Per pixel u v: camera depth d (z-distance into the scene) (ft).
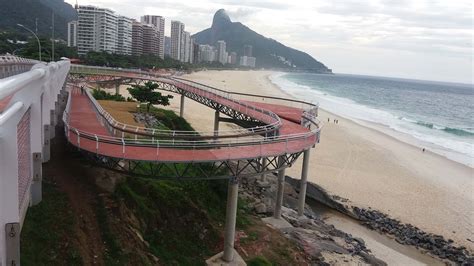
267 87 582.35
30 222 59.82
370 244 118.83
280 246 97.40
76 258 60.54
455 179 182.50
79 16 543.80
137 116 156.46
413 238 124.36
